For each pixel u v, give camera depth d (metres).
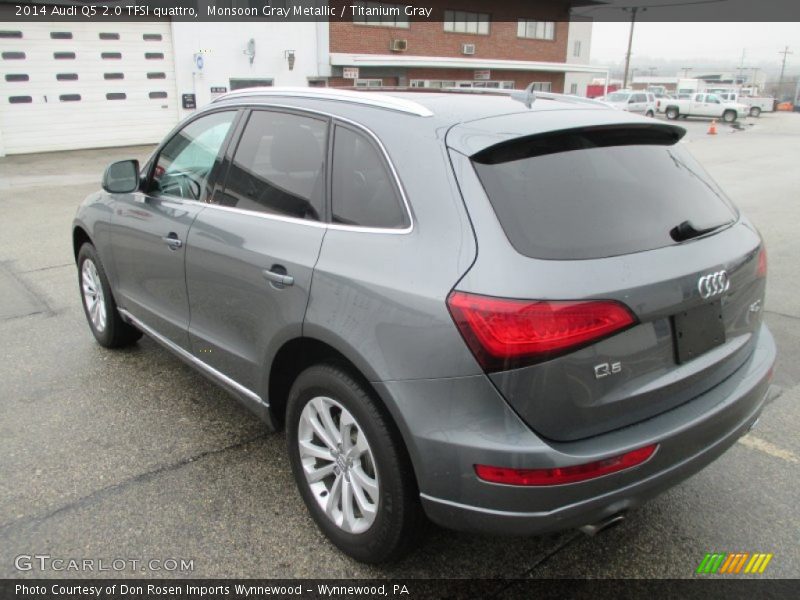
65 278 6.20
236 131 3.13
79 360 4.36
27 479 3.03
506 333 1.92
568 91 44.22
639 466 2.07
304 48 21.59
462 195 2.12
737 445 3.41
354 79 23.30
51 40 17.23
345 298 2.30
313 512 2.68
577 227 2.11
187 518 2.79
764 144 22.66
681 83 55.97
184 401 3.81
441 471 2.07
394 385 2.12
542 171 2.21
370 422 2.27
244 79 20.61
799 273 6.50
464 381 2.00
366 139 2.47
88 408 3.71
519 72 30.33
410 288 2.11
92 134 18.41
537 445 1.96
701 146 21.80
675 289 2.12
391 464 2.23
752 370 2.51
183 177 3.42
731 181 13.12
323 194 2.57
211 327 3.15
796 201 10.65
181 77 19.41
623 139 2.52
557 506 2.00
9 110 17.02
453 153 2.20
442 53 26.53
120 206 3.88
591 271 2.00
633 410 2.12
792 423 3.62
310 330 2.42
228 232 2.92
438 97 2.61
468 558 2.60
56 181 13.12
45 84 17.38
